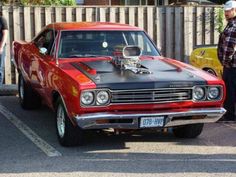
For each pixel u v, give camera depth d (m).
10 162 6.81
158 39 13.62
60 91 7.40
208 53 10.34
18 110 10.21
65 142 7.48
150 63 8.19
